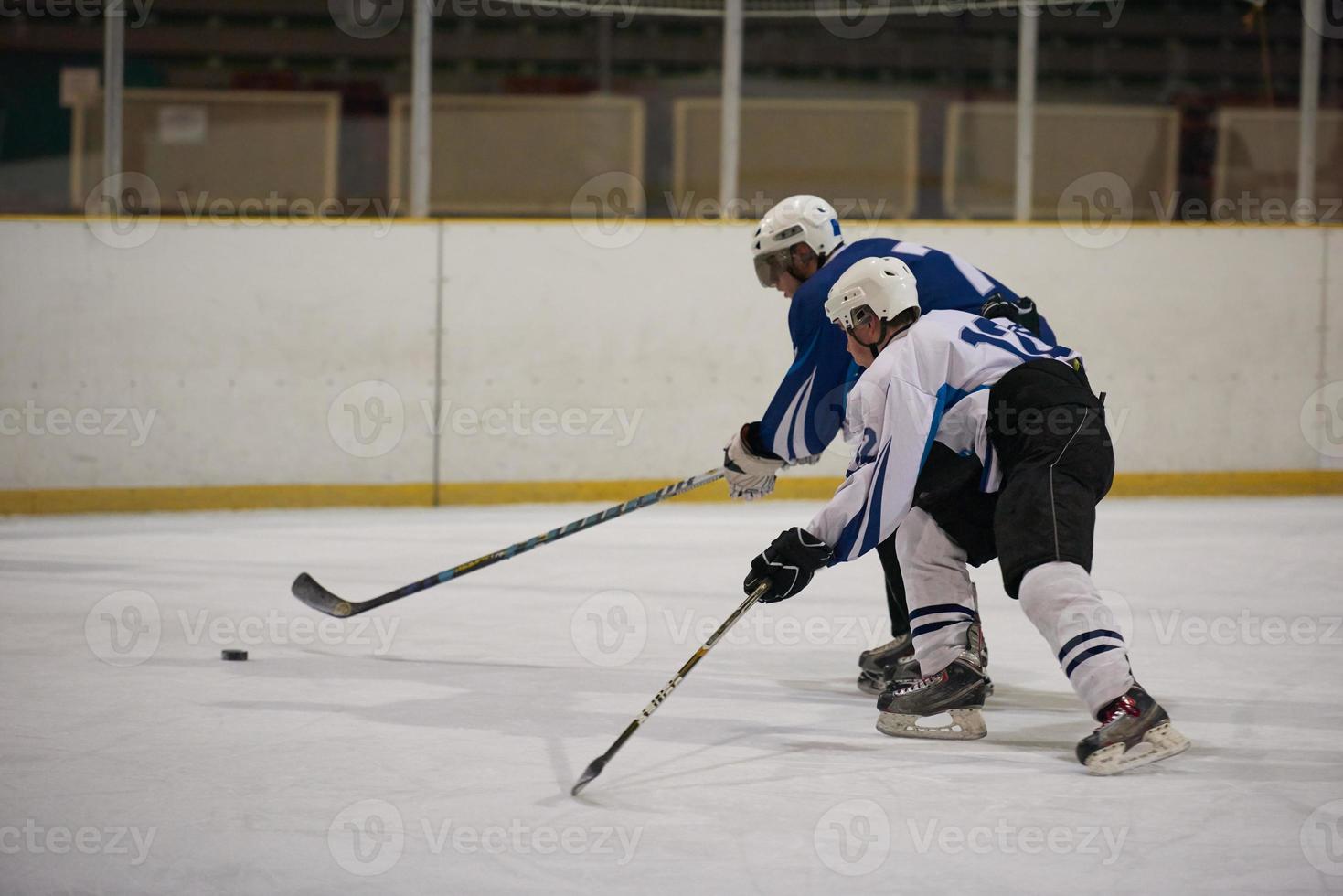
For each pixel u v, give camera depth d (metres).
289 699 10.82
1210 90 27.80
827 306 9.91
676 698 10.95
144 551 18.30
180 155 26.27
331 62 26.50
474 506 22.95
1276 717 10.30
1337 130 25.86
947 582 9.87
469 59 27.20
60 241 21.61
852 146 27.83
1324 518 21.39
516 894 6.73
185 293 22.02
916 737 9.75
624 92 27.28
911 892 6.79
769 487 11.64
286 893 6.75
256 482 22.42
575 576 16.53
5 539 19.36
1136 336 23.94
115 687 11.20
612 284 23.05
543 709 10.55
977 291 10.86
